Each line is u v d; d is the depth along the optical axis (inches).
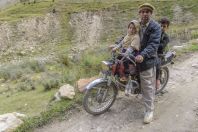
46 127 137.2
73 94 156.9
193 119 134.0
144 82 131.3
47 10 2091.5
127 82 134.2
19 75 272.2
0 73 294.8
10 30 1660.9
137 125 132.3
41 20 1828.2
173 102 150.4
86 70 210.8
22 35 1616.6
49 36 1647.4
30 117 142.9
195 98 152.9
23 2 2455.7
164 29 142.7
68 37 1653.5
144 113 140.6
